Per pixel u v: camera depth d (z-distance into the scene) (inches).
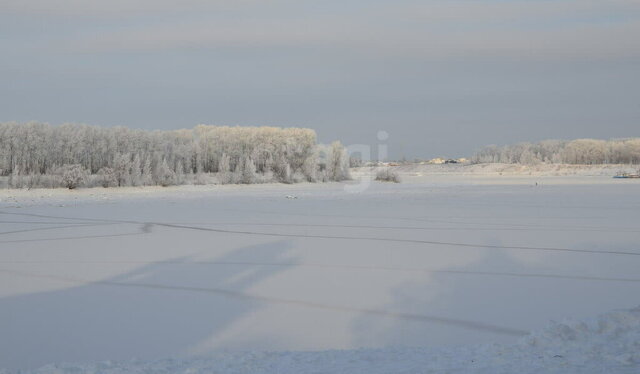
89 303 456.1
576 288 504.4
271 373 262.5
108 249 730.8
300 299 469.1
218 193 1968.5
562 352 285.0
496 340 358.9
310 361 287.6
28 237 842.2
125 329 387.2
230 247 748.6
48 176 2112.5
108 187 2076.8
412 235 863.7
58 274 570.9
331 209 1346.0
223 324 399.2
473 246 753.0
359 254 692.7
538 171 5211.6
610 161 5900.6
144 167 2316.7
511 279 545.0
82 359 327.3
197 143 3110.2
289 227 970.1
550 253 693.9
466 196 1843.0
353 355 302.2
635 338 300.7
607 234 867.4
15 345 353.1
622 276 556.4
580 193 1996.8
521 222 1045.2
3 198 1615.4
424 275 565.3
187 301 462.9
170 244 774.5
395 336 369.4
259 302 460.4
